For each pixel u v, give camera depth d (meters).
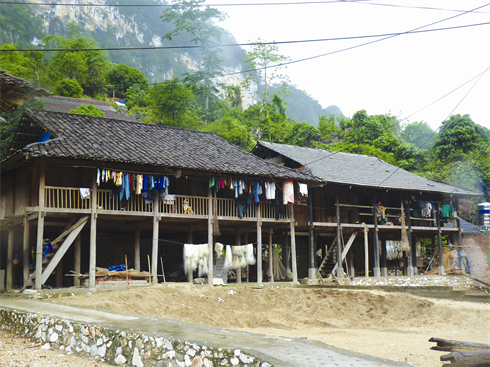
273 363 6.35
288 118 72.31
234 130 52.00
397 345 13.09
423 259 40.69
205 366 7.26
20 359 8.88
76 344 9.64
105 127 23.75
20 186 22.03
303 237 34.66
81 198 20.23
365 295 21.38
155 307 18.98
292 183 25.69
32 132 23.22
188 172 23.09
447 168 48.28
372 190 31.81
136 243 24.25
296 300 22.36
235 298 22.06
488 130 54.66
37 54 59.25
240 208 24.78
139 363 8.27
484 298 19.95
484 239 35.47
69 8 105.62
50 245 19.88
